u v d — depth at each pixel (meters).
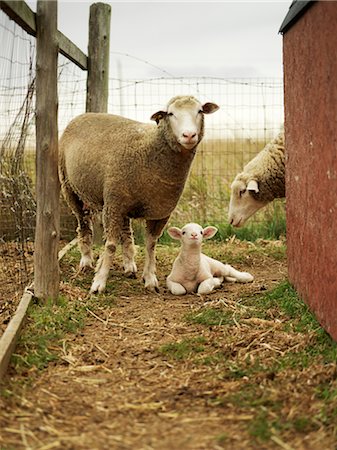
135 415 1.79
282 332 2.49
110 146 3.12
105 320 2.77
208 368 2.16
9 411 1.80
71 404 1.87
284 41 3.02
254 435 1.65
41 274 2.89
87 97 4.48
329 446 1.59
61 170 3.60
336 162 2.12
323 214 2.33
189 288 3.29
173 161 2.97
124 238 3.58
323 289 2.36
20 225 3.22
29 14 2.61
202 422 1.74
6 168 3.00
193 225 3.22
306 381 1.97
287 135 3.00
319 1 2.30
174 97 2.92
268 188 4.11
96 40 4.43
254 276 3.67
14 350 2.26
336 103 2.10
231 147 5.45
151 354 2.33
